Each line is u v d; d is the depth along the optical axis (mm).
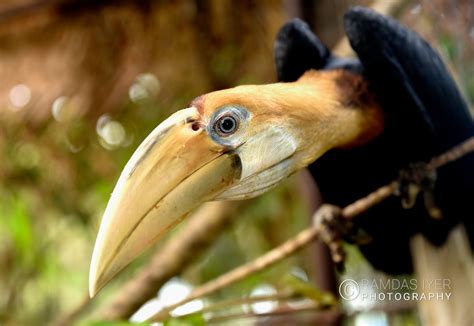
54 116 1764
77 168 1814
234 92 1241
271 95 1255
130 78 1750
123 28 1746
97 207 1856
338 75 1346
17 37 1758
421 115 1340
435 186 1374
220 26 1725
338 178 1386
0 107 1758
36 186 1837
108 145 1800
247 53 1733
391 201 1386
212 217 1608
